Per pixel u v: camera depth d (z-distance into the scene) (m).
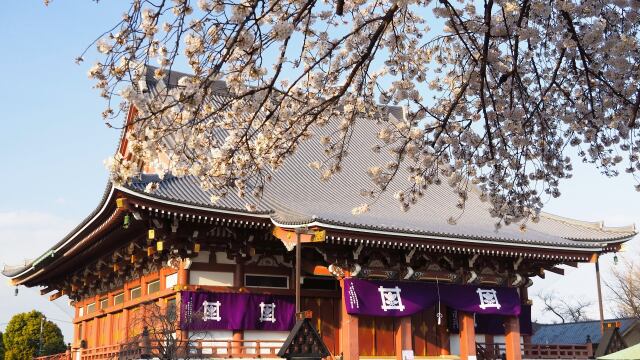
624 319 54.56
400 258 30.56
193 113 11.32
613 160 14.83
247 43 10.17
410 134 13.91
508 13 12.57
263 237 29.34
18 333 70.06
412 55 14.56
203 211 26.61
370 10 13.77
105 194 26.22
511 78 13.44
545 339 59.91
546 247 32.72
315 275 30.91
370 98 14.37
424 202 37.84
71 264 38.56
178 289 28.02
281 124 14.55
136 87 10.50
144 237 29.45
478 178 15.63
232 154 12.79
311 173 37.44
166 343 26.81
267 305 29.44
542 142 14.69
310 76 13.52
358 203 34.81
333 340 30.77
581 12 12.10
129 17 9.78
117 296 36.62
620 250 37.75
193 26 10.27
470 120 14.44
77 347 42.47
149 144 11.38
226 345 28.38
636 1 12.05
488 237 30.81
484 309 32.44
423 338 33.25
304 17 11.21
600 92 14.30
